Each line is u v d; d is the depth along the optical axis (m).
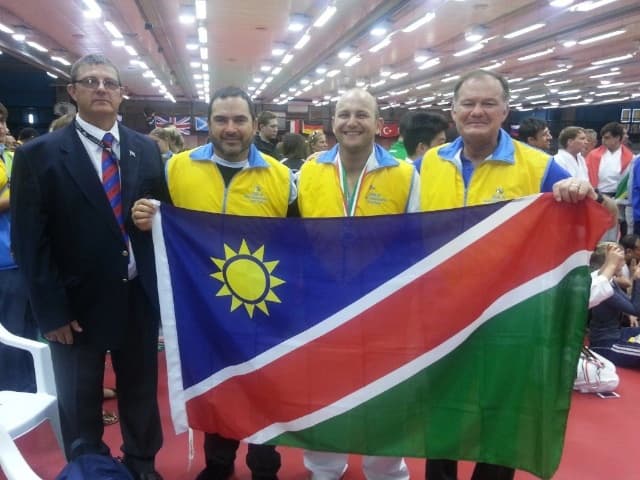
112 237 2.09
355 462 2.67
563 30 11.88
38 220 1.99
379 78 22.41
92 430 2.23
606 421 3.20
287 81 24.62
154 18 11.86
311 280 1.97
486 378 1.86
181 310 2.02
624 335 4.27
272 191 2.30
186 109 34.94
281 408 1.98
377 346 1.93
